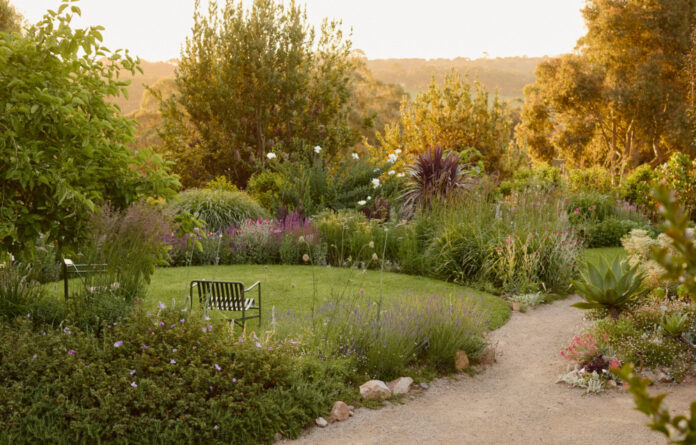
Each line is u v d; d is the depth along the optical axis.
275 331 6.13
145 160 5.48
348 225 12.70
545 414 4.95
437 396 5.41
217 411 4.40
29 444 4.04
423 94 23.94
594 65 33.41
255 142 20.64
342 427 4.71
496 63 138.00
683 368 5.66
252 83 20.64
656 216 16.97
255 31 20.80
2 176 4.52
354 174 16.44
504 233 10.61
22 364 4.58
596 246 14.61
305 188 15.75
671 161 16.69
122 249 6.32
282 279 10.20
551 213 11.52
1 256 5.82
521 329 7.69
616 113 32.34
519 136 37.28
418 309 6.72
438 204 12.62
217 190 15.49
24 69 4.60
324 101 21.50
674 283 8.02
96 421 4.17
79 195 4.56
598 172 20.44
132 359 4.74
